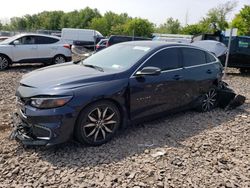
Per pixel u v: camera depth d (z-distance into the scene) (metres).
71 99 4.07
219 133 5.31
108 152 4.30
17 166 3.85
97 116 4.40
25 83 4.39
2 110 6.10
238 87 10.62
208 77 6.33
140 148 4.47
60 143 4.09
